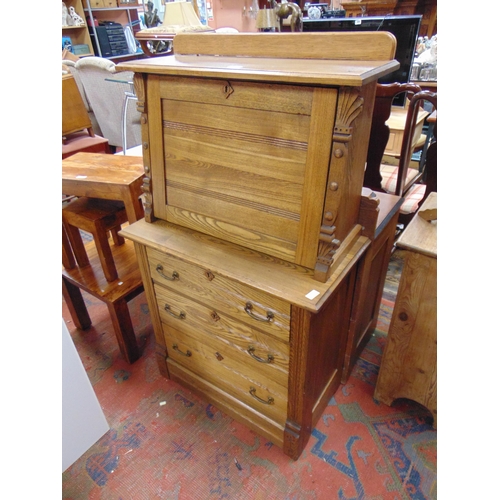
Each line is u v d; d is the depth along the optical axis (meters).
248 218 1.05
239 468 1.27
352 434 1.37
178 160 1.13
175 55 1.21
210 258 1.08
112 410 1.47
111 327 1.88
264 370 1.19
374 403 1.48
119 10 5.42
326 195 0.88
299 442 1.24
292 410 1.19
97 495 1.21
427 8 3.52
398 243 1.12
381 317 1.93
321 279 0.96
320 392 1.33
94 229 1.46
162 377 1.62
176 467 1.28
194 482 1.24
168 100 1.06
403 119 2.52
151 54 3.56
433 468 1.25
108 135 3.78
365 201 1.08
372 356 1.70
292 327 1.01
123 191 1.38
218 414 1.45
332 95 0.78
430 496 1.18
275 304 1.01
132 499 1.20
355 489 1.20
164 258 1.23
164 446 1.35
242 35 1.10
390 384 1.41
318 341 1.10
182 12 3.38
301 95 0.82
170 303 1.34
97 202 1.57
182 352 1.47
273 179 0.95
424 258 1.11
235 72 0.85
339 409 1.46
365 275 1.26
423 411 1.44
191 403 1.50
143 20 5.13
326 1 4.73
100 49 4.98
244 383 1.30
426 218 1.22
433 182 1.90
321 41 0.99
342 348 1.42
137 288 1.58
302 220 0.95
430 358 1.26
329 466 1.26
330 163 0.84
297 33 1.02
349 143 0.83
